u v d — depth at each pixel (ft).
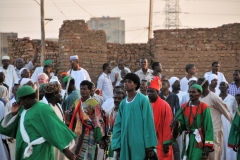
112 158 47.37
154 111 45.21
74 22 81.51
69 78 48.44
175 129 45.21
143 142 38.06
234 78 63.62
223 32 82.17
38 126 33.88
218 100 49.49
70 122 43.96
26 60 88.02
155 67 61.82
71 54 81.41
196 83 48.11
